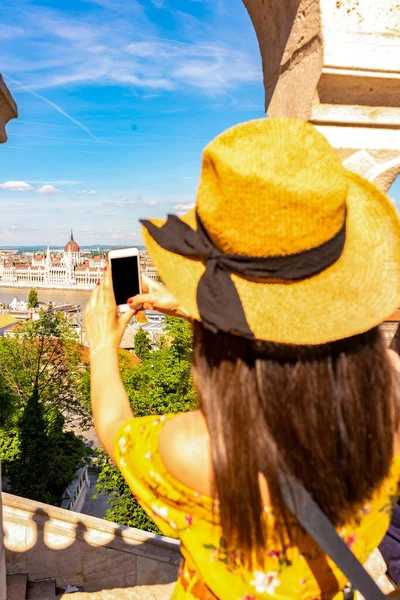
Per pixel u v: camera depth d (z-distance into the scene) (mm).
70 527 4883
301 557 1019
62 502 31172
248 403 939
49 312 34812
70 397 35250
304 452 921
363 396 972
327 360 969
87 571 4922
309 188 874
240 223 929
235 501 939
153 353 26750
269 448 917
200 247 1029
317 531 946
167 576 4895
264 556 1006
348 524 1020
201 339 1051
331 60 2379
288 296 990
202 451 980
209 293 971
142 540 4879
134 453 1082
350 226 1123
